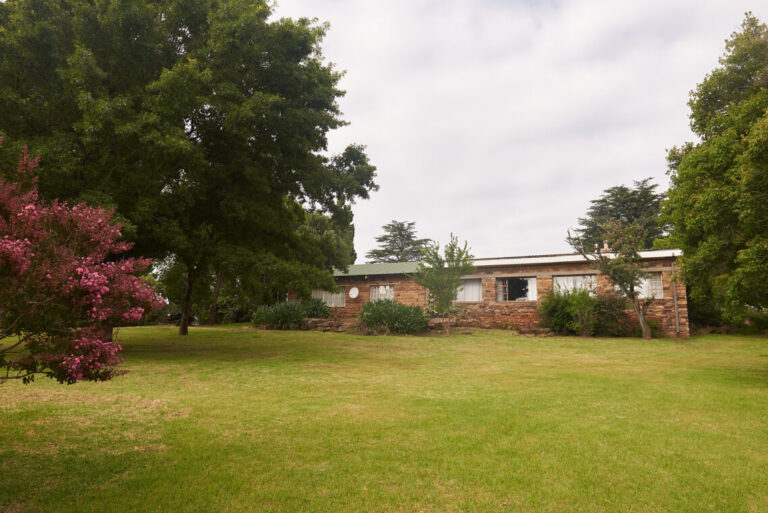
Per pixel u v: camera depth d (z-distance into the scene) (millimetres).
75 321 3406
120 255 12367
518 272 21828
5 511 3059
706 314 20625
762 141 7520
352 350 14047
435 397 7051
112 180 11445
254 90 13516
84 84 10539
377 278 25406
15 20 10656
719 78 11188
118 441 4652
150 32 12172
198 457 4215
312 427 5273
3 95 9969
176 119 11242
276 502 3297
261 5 13359
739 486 3646
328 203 16656
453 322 21406
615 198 41281
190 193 12250
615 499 3402
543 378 8906
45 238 3297
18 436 4742
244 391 7410
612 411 6141
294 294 27219
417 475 3848
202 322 29922
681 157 12680
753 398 6949
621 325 18484
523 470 3975
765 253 7785
